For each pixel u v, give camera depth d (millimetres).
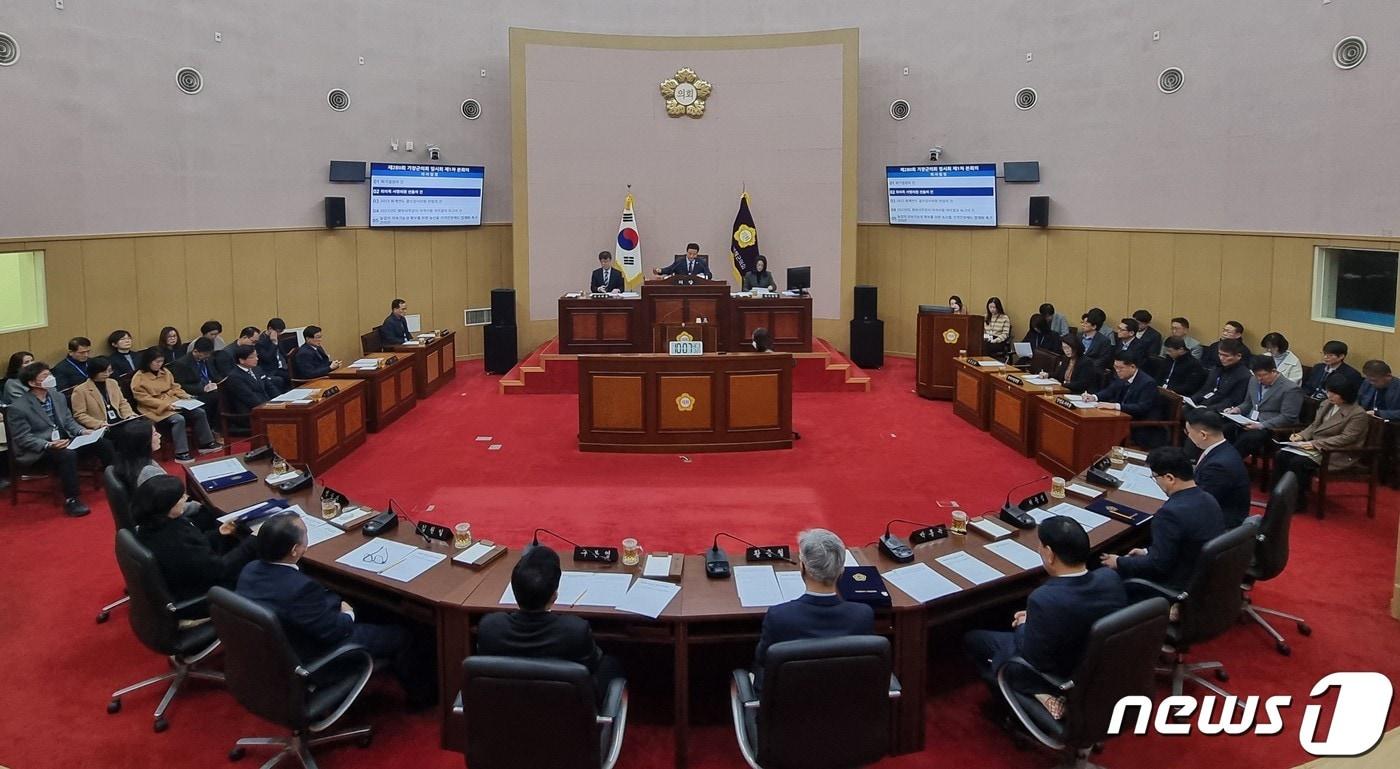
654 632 4547
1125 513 5691
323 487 6047
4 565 6957
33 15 9758
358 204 13680
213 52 11750
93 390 8953
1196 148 11352
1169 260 11805
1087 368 10477
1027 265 13688
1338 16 9672
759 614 4469
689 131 14789
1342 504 8219
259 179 12461
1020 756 4547
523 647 3873
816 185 14703
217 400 10539
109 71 10570
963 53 13953
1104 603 4016
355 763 4523
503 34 14680
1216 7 10961
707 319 12742
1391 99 9227
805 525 7590
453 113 14461
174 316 11477
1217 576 4555
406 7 13797
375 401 10648
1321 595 6305
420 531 5496
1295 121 10211
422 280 14531
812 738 3670
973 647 4820
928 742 4664
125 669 5402
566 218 14664
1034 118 13305
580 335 12828
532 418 11422
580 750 3596
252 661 4051
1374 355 9344
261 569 4332
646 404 9758
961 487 8609
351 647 4402
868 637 3631
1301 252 10203
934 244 14734
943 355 12398
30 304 10039
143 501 4820
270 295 12711
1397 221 9227
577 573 4930
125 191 10836
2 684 5223
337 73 13211
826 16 14859
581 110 14508
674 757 4562
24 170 9742
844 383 12984
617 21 15062
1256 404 8867
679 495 8398
